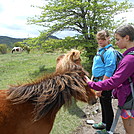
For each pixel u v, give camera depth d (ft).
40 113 4.96
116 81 5.63
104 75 8.33
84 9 21.15
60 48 22.97
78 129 10.39
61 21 23.34
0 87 18.79
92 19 22.00
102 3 22.31
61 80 5.16
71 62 5.45
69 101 5.24
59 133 9.88
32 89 5.04
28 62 36.91
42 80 5.38
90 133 9.97
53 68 29.58
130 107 5.83
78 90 5.13
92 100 6.14
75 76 5.30
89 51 22.33
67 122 11.13
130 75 5.67
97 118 11.93
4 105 4.72
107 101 8.79
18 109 4.80
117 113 6.23
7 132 4.63
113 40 20.75
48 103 5.00
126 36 5.64
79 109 13.08
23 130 4.90
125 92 5.88
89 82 5.78
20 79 22.49
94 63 9.02
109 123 9.02
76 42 21.48
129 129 6.06
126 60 5.52
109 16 22.48
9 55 52.80
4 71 27.96
